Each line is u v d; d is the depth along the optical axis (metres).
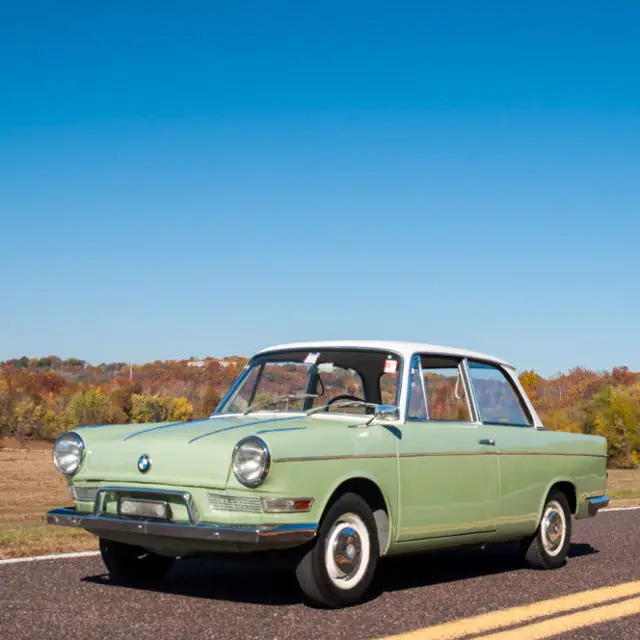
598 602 5.92
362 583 5.61
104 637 4.69
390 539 5.93
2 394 124.00
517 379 7.73
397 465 5.98
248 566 7.07
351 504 5.57
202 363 199.50
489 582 6.68
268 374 7.06
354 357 6.75
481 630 5.04
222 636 4.75
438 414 6.70
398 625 5.09
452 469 6.44
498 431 7.09
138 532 5.42
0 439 118.94
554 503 7.51
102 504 5.71
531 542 7.35
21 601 5.56
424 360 6.75
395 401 6.39
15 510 27.67
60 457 5.94
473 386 7.12
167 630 4.86
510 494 6.98
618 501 14.66
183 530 5.24
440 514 6.31
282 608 5.48
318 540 5.37
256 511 5.23
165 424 6.34
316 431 5.59
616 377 137.00
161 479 5.47
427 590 6.24
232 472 5.26
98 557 7.29
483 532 6.75
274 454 5.19
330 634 4.83
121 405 143.88
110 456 5.75
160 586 6.16
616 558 8.07
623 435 63.47
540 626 5.19
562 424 67.75
